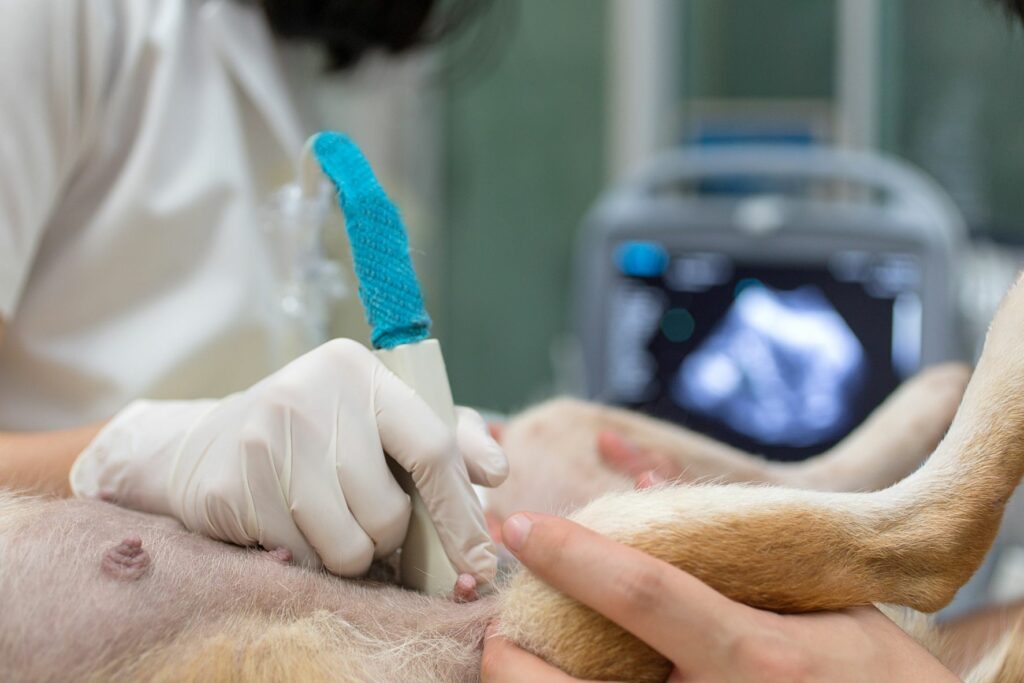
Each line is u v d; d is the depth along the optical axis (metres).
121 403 0.88
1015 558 1.09
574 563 0.47
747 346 1.40
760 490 0.52
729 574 0.49
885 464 0.91
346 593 0.53
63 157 0.86
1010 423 0.56
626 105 2.26
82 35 0.86
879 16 1.97
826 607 0.51
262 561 0.53
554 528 0.48
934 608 0.54
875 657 0.48
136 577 0.48
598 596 0.47
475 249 2.60
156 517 0.57
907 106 1.98
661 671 0.49
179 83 0.94
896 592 0.52
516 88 2.49
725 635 0.46
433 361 0.55
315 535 0.52
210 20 0.98
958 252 1.42
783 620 0.49
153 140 0.90
